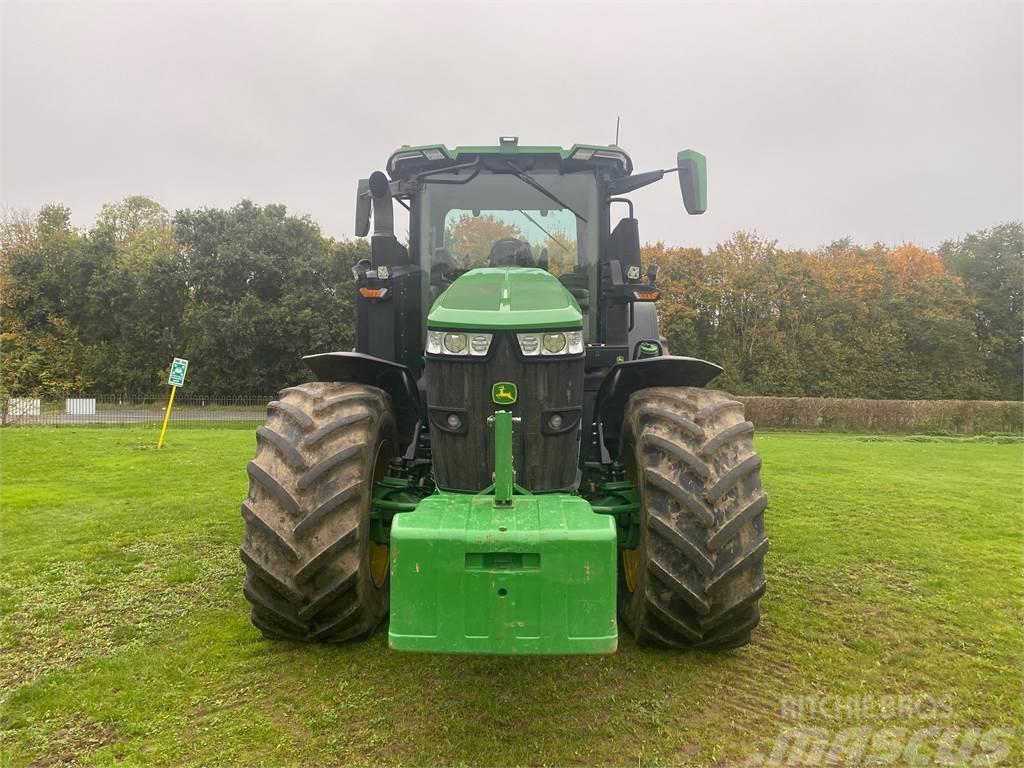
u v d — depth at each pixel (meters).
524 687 3.02
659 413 3.04
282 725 2.71
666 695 2.97
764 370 31.39
